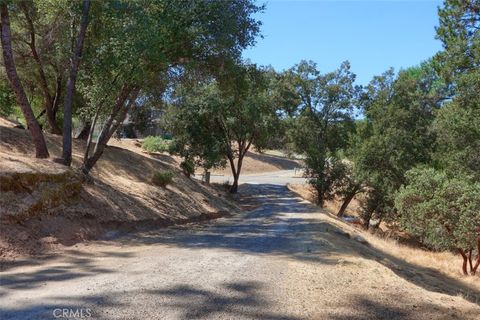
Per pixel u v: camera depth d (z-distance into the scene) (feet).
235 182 121.49
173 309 19.83
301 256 35.35
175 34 53.36
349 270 30.45
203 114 105.91
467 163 86.38
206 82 68.28
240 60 63.93
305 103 134.72
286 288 24.72
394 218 108.17
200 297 21.90
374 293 24.86
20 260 28.27
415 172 67.31
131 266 28.19
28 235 32.04
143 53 47.52
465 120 79.77
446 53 76.69
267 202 107.55
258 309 20.72
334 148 135.23
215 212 75.82
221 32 56.39
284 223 64.49
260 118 115.85
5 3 41.86
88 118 61.77
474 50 72.43
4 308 18.62
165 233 47.09
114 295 21.26
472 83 73.41
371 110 117.50
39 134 46.26
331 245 42.83
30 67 70.64
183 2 52.85
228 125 114.01
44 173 37.65
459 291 46.50
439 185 63.57
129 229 45.32
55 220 36.29
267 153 260.01
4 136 59.00
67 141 48.26
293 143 136.87
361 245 54.95
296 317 20.02
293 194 130.62
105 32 51.78
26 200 34.47
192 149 108.37
